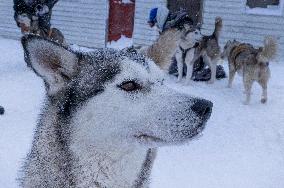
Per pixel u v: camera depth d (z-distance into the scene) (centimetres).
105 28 478
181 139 79
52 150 82
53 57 82
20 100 228
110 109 80
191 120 79
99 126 80
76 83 83
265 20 403
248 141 181
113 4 479
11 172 139
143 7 448
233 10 413
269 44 235
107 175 81
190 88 278
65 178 81
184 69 306
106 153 80
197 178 144
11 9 530
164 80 88
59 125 82
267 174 150
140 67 84
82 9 484
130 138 81
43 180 83
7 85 260
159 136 80
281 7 396
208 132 188
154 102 81
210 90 274
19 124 187
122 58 85
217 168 153
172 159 158
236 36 416
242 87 288
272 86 287
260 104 242
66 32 498
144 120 80
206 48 290
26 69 315
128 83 82
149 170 88
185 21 285
